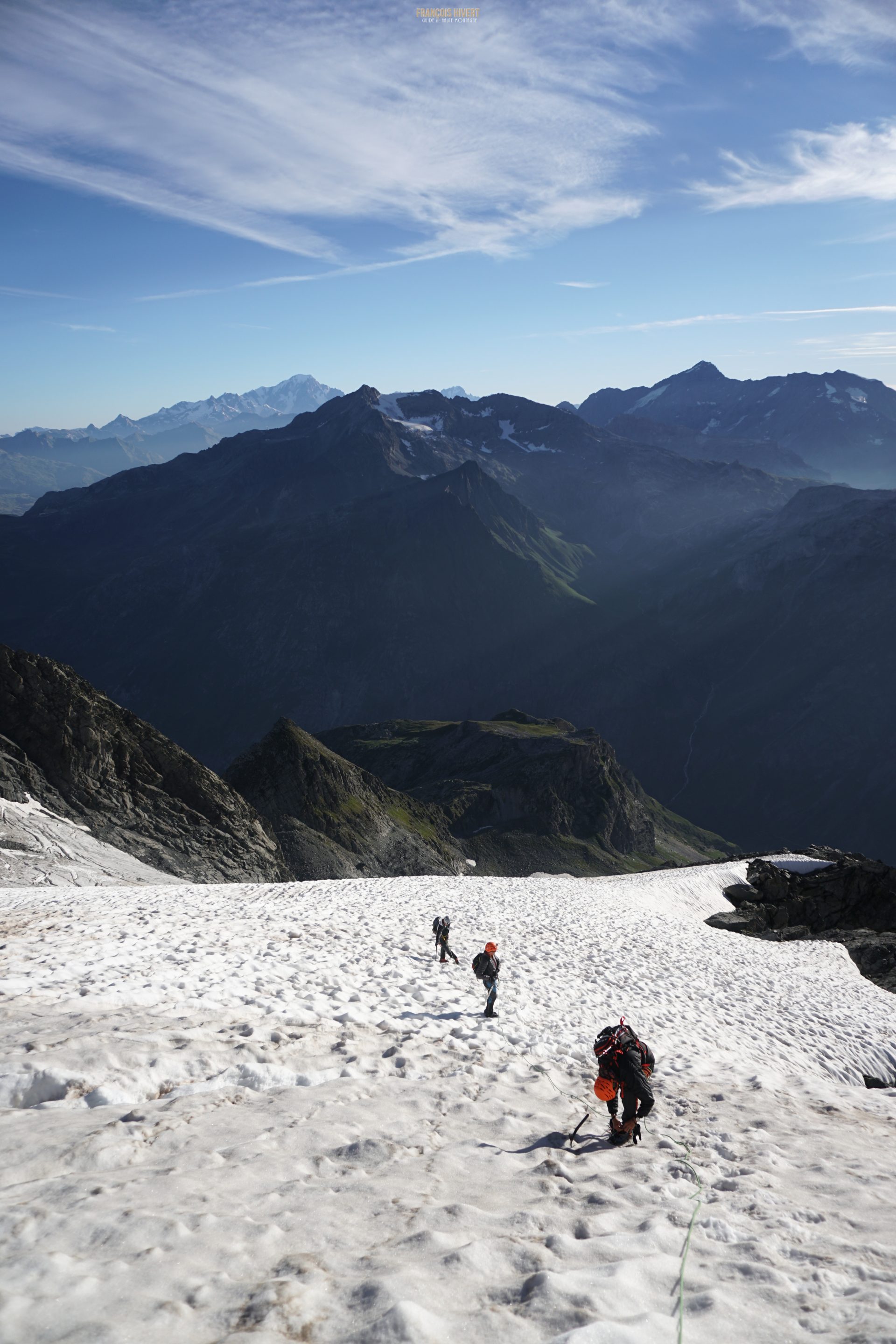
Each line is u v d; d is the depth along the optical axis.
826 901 58.38
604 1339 4.25
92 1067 9.01
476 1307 4.89
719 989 25.25
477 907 32.22
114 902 27.78
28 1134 7.26
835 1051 21.17
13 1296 4.46
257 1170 7.00
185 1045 10.33
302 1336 4.36
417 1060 11.73
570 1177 7.94
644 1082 9.45
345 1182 7.03
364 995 15.40
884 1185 8.57
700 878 57.97
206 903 27.86
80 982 13.53
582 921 33.28
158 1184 6.45
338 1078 10.48
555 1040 14.92
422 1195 6.94
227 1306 4.66
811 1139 10.85
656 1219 6.68
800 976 31.97
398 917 26.91
